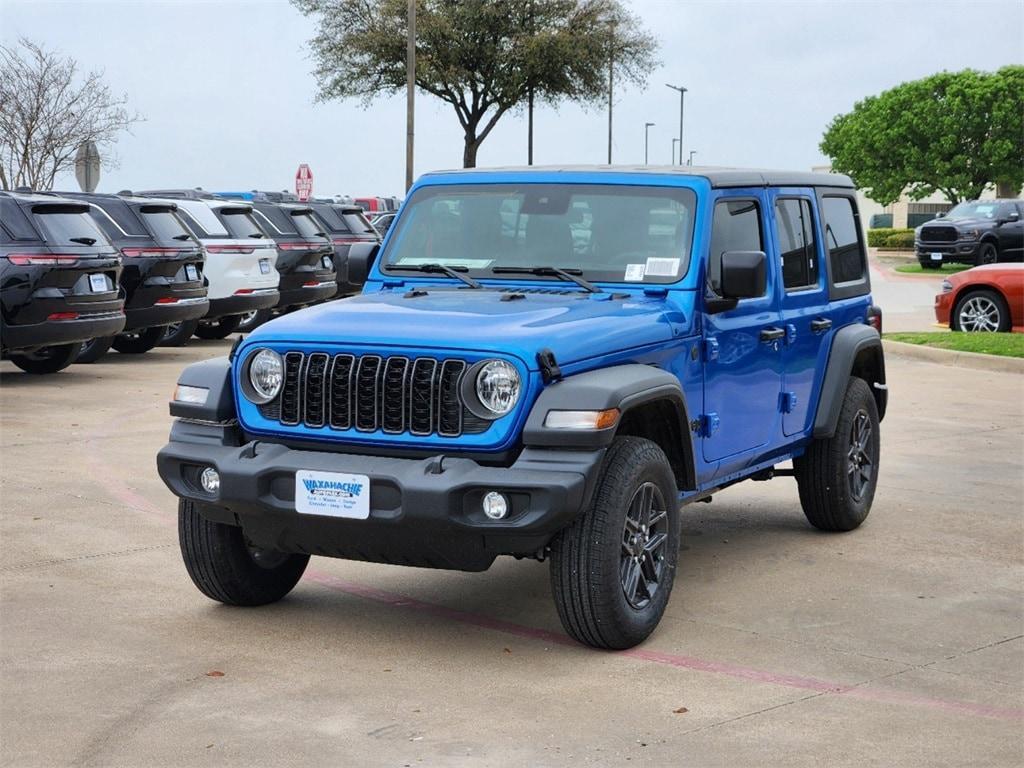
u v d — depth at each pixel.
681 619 6.43
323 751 4.77
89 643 5.96
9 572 7.09
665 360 6.25
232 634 6.12
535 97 49.03
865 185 75.88
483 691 5.40
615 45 48.25
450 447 5.54
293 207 21.59
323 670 5.64
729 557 7.67
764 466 7.53
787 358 7.52
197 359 17.84
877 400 8.75
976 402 13.97
